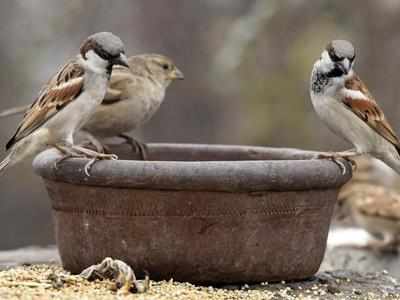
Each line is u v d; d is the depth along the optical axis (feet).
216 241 31.78
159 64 44.42
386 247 45.83
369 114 36.65
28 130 34.78
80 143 42.09
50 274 31.68
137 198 31.58
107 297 29.45
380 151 37.32
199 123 74.18
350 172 33.68
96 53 35.24
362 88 36.88
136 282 30.60
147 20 74.43
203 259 31.86
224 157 38.88
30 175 77.71
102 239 32.32
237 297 31.09
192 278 32.17
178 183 31.09
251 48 62.90
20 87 74.59
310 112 66.44
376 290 34.42
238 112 73.31
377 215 46.34
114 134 43.09
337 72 36.27
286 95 66.08
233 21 70.74
